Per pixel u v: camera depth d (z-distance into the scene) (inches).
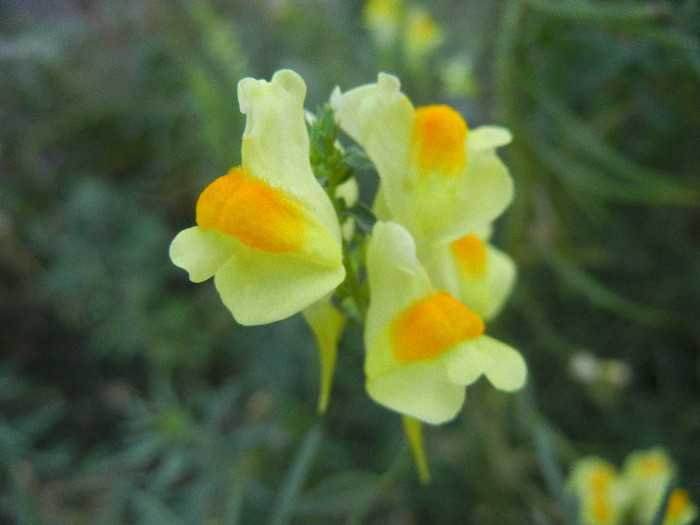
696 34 3.2
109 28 7.4
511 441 5.0
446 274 2.3
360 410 5.4
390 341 2.0
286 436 5.2
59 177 6.9
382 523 5.1
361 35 7.2
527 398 4.5
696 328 5.2
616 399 5.1
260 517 4.6
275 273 1.8
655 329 5.3
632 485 3.8
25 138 6.8
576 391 5.4
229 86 5.4
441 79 6.5
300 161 1.9
